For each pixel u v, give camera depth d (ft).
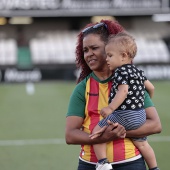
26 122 66.39
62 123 65.31
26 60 118.11
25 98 89.15
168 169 43.11
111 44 22.56
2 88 104.32
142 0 122.72
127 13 123.13
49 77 114.52
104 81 22.84
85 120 23.11
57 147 51.26
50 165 44.55
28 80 113.80
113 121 22.22
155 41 131.54
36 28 134.41
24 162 45.73
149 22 137.49
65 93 95.35
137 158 22.80
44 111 75.31
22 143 53.47
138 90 22.39
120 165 22.49
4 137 56.90
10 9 121.90
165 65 116.16
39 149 50.52
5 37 132.98
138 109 22.53
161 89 100.07
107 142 22.45
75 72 116.06
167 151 49.55
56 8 122.62
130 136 22.62
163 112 72.49
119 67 22.56
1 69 112.98
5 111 75.56
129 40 22.59
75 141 22.76
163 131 58.65
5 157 47.55
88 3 122.52
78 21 135.85
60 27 135.74
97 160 22.74
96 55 22.84
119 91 22.07
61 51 123.65
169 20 132.16
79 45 24.00
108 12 122.83
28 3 122.11
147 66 116.57
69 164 44.75
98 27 23.16
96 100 22.77
